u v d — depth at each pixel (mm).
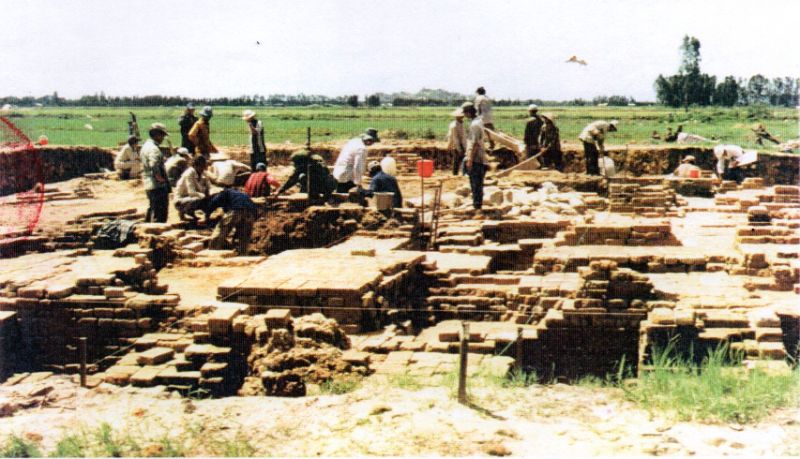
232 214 18391
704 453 7523
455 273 15195
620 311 12047
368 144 22188
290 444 7938
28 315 12719
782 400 8852
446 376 10000
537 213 21453
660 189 25141
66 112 86125
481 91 31031
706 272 14461
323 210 19859
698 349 10969
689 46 64750
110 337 12594
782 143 40375
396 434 8031
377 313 13031
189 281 15203
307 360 10383
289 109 107625
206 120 24938
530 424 8281
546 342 12195
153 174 18797
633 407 8797
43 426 8727
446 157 36000
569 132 51031
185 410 9023
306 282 13055
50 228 18859
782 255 14086
